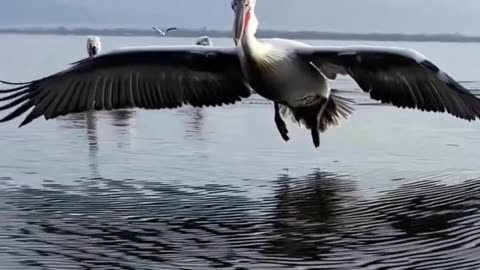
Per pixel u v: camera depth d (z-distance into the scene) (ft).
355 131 67.77
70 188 45.65
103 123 72.54
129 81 23.53
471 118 22.67
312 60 23.68
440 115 81.66
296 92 24.00
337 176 49.24
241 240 35.73
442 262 32.68
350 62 23.58
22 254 33.65
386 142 62.64
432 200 43.11
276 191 45.09
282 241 35.55
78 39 453.58
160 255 33.65
